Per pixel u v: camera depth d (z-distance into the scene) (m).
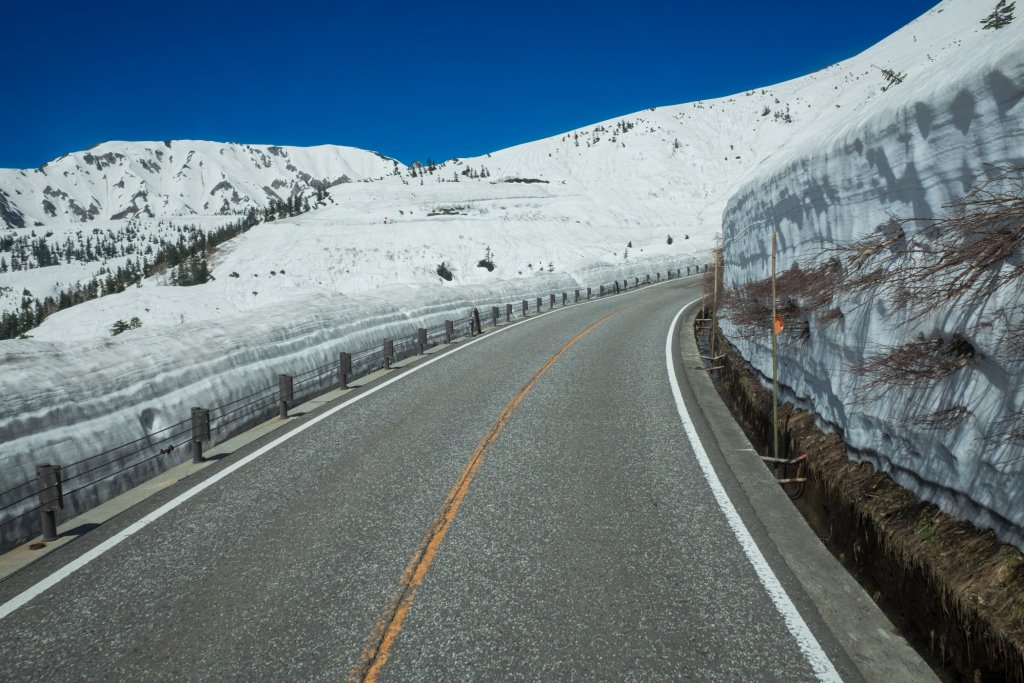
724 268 13.56
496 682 3.28
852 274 5.27
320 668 3.44
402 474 6.59
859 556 4.42
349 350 12.52
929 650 3.42
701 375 11.91
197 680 3.37
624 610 3.94
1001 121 3.40
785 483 6.16
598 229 129.00
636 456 7.00
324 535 5.16
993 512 3.32
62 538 5.23
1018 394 3.17
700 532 5.03
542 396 10.09
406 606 4.05
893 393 4.48
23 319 171.38
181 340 8.46
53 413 5.88
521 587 4.25
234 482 6.52
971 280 3.56
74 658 3.58
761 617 3.83
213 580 4.46
